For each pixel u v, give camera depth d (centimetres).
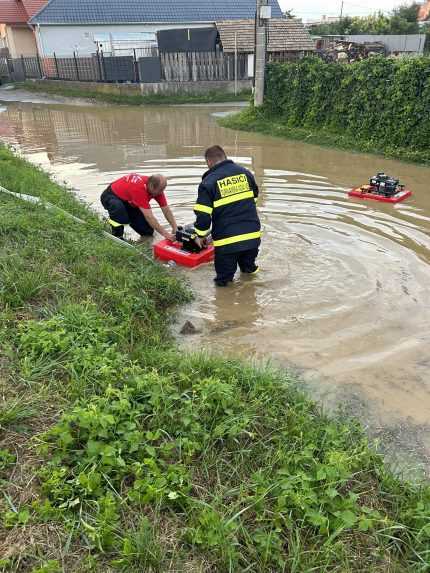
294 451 301
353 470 298
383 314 498
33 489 256
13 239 545
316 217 768
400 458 324
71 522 240
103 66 2652
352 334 466
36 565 222
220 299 538
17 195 711
